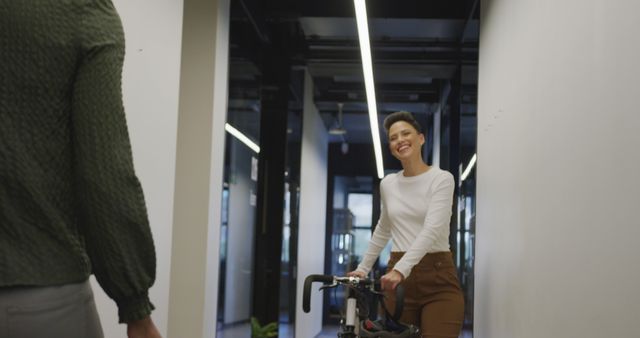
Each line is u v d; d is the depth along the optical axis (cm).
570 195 224
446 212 327
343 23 670
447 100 809
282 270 762
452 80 771
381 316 335
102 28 102
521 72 315
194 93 441
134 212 100
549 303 252
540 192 269
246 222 689
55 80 98
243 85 626
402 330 281
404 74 800
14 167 95
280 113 760
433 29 679
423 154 1223
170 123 317
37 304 94
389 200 348
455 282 332
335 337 1092
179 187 435
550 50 257
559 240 238
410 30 687
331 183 1452
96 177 97
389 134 348
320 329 1156
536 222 275
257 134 713
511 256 328
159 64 304
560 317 236
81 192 98
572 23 226
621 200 174
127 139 103
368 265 369
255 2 606
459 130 687
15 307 92
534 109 283
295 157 811
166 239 316
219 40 452
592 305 198
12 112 96
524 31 311
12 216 95
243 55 612
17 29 96
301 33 716
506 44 359
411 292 333
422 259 329
